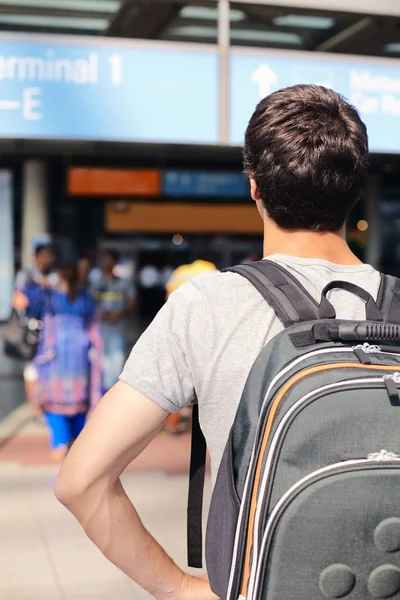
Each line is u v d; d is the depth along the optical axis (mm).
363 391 1184
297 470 1167
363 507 1124
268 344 1271
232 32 8016
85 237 19734
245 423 1252
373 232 19469
